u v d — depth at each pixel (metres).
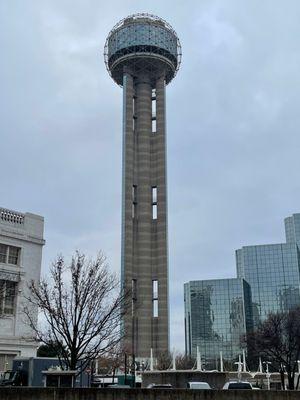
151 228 152.38
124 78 165.12
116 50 165.38
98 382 59.91
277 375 102.50
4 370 47.78
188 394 28.38
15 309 50.00
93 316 39.97
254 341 81.38
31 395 26.91
